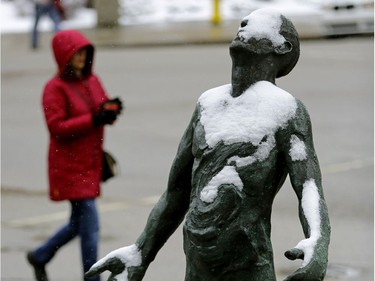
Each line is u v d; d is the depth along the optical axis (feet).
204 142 23.61
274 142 23.12
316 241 21.66
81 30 177.58
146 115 99.55
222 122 23.57
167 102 107.65
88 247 46.65
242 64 23.77
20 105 108.37
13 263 52.90
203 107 24.11
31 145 87.25
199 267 23.29
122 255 24.98
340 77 123.34
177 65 137.49
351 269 51.16
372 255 53.16
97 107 47.37
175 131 91.81
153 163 78.43
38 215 63.31
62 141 46.50
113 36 168.55
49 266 52.65
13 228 59.88
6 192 69.41
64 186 46.57
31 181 73.36
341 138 86.99
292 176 22.95
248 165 23.02
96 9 180.45
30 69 135.95
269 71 23.77
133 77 126.31
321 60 139.64
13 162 80.12
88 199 46.60
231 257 23.08
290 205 63.46
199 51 153.89
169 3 198.59
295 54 23.99
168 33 171.01
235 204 22.94
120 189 69.51
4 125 96.73
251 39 23.57
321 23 165.07
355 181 71.10
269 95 23.41
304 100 107.04
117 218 61.52
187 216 23.56
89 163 46.75
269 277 23.26
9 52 154.61
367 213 62.18
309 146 23.27
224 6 198.39
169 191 25.11
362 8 164.35
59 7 166.61
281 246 55.11
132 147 84.43
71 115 46.88
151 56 148.46
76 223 47.16
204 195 23.16
